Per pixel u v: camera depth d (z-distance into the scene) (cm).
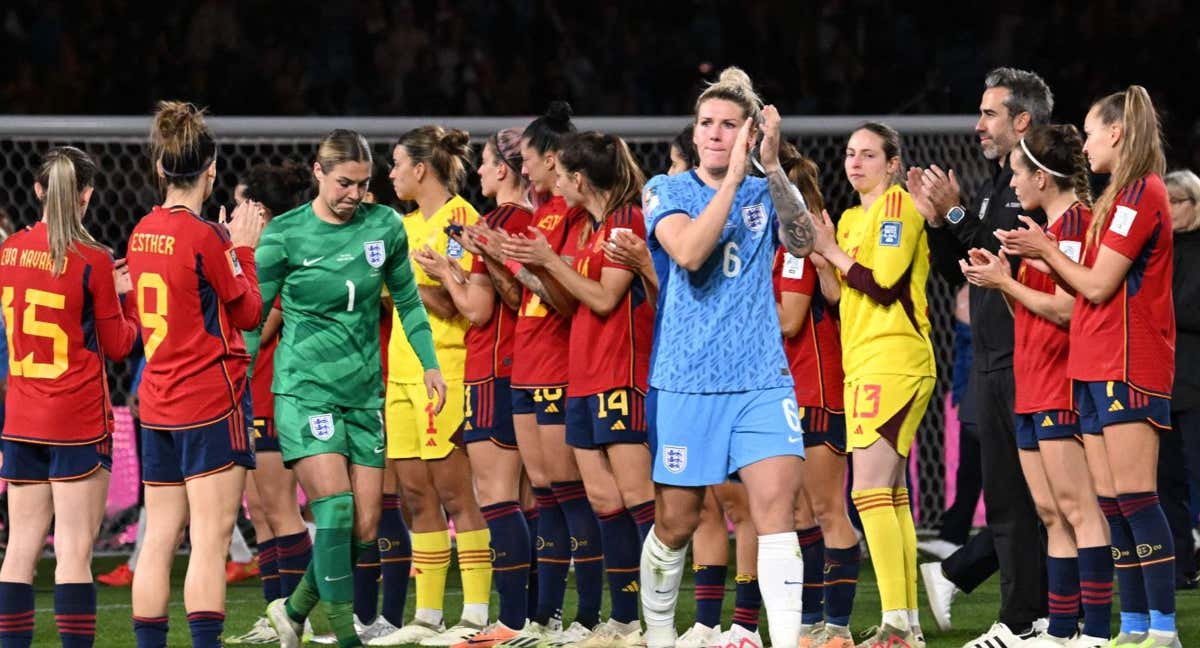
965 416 2661
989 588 2952
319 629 2503
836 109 5706
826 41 6066
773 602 1692
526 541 2258
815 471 2144
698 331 1722
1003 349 2153
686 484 1727
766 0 6138
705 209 1666
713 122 1714
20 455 1941
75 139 3512
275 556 2411
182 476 1873
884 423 2108
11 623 1936
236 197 2469
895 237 2078
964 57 5900
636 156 4169
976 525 3831
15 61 5788
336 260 2072
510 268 2153
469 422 2280
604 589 3008
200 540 1841
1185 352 2767
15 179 4162
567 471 2219
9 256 1927
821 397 2139
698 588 2088
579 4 6197
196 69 5697
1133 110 1953
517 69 5897
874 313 2122
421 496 2408
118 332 1945
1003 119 2212
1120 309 1941
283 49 6009
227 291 1841
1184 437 2784
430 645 2352
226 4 6072
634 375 2038
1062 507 2039
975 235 2158
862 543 3644
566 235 2247
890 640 2097
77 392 1919
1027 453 2083
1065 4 6056
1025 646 2112
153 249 1834
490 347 2267
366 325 2109
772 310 1738
